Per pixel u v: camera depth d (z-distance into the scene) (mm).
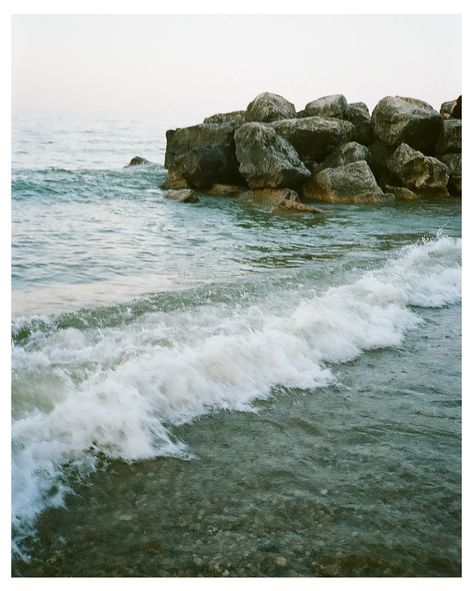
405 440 3295
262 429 3350
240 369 3922
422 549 2393
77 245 8711
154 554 2316
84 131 50375
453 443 3283
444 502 2715
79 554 2309
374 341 4879
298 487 2787
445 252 8484
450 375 4297
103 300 5594
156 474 2854
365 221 12445
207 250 8711
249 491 2740
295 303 5422
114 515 2539
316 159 18797
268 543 2393
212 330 4508
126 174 20078
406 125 18578
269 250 8758
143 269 7191
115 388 3387
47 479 2721
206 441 3186
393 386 4051
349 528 2500
